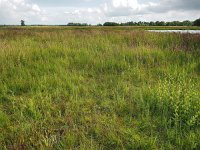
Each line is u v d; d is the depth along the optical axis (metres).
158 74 6.64
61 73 6.33
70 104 4.64
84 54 8.52
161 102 4.36
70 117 4.10
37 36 13.91
